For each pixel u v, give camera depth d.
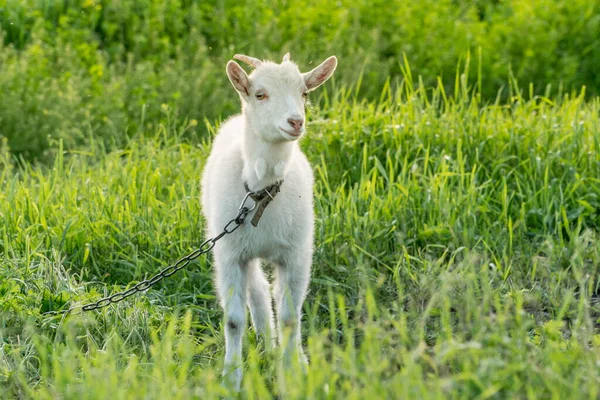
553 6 19.14
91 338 9.02
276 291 9.52
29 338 9.13
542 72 17.70
